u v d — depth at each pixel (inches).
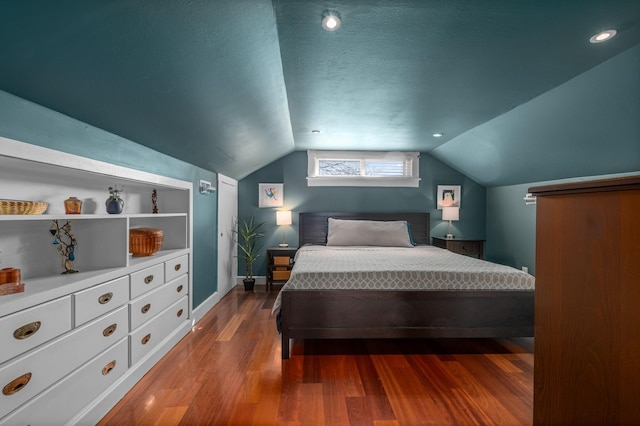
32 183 62.6
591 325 25.2
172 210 111.5
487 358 93.4
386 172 192.2
